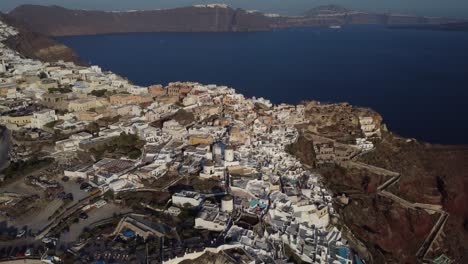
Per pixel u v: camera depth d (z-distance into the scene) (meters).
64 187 181.50
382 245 189.25
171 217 159.38
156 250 135.62
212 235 147.12
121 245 139.38
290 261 142.62
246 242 142.50
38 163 198.88
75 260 130.75
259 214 166.50
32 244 140.38
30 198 168.62
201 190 184.25
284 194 185.88
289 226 163.12
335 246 158.25
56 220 154.38
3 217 156.75
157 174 197.25
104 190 178.88
